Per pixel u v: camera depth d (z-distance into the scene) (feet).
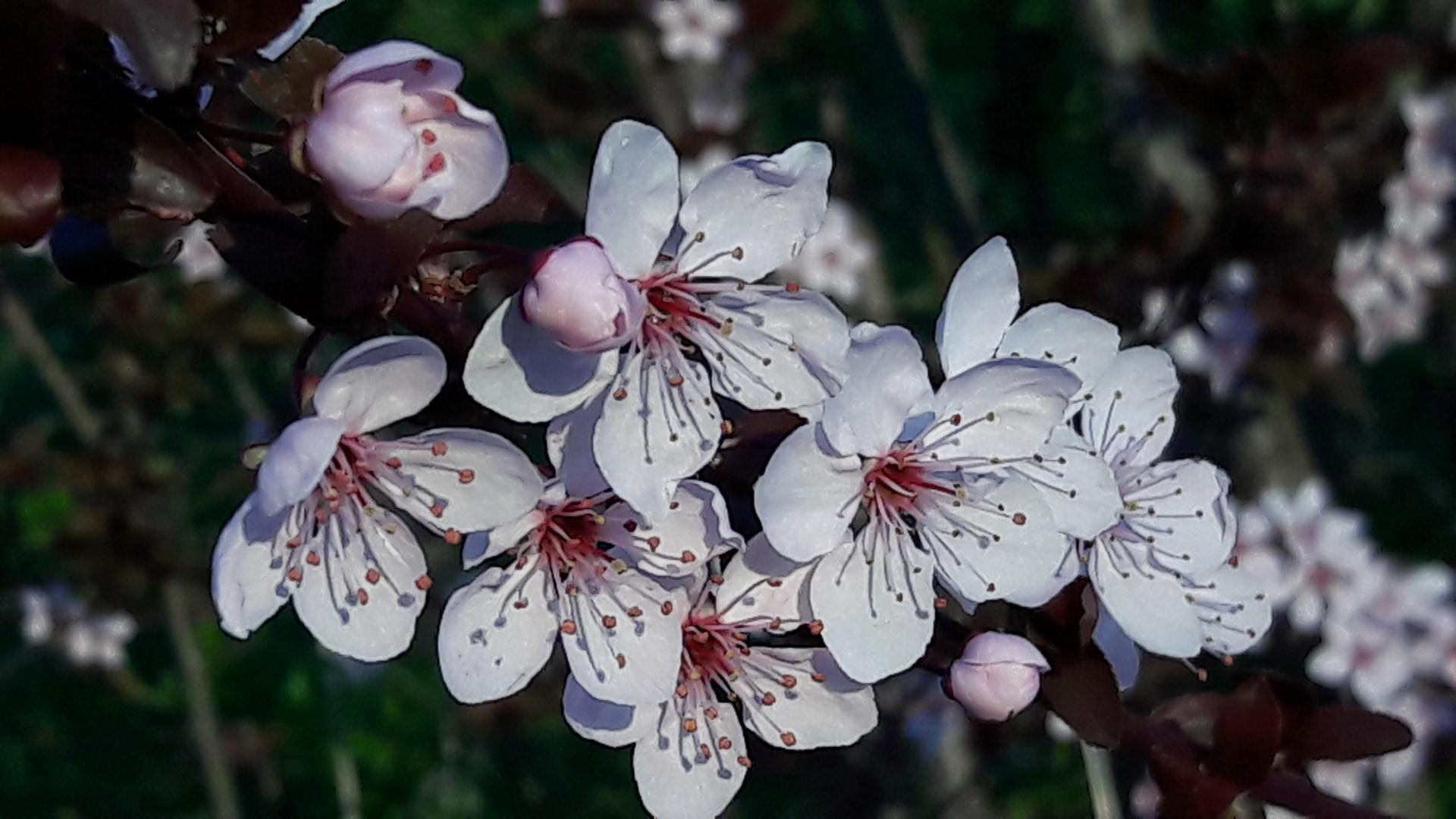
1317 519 1.16
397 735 1.94
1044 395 0.72
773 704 0.73
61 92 0.67
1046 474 0.73
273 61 0.69
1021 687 0.72
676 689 0.72
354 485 0.70
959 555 0.72
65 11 0.65
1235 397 1.19
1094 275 1.18
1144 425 0.77
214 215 0.69
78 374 1.70
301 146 0.68
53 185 0.66
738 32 1.67
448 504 0.70
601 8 1.56
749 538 0.72
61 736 1.92
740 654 0.72
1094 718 0.72
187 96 0.68
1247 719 0.76
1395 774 1.16
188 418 1.78
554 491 0.70
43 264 1.64
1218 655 0.79
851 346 0.71
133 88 0.68
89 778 1.90
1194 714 0.78
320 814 1.88
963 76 2.27
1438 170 1.32
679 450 0.70
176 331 1.56
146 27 0.65
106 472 1.55
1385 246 1.32
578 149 1.75
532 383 0.69
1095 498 0.73
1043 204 2.09
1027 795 1.46
